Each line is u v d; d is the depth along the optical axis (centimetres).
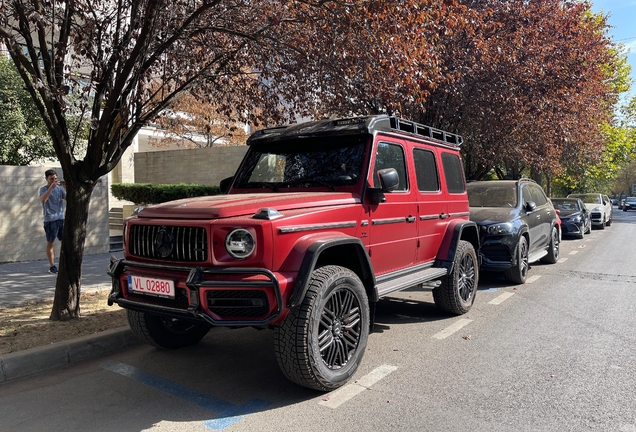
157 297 389
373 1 588
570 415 353
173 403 383
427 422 345
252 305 359
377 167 484
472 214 857
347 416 356
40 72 524
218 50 709
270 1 716
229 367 466
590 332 562
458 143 685
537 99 1224
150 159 1917
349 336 409
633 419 347
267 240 356
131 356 498
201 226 363
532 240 933
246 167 545
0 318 569
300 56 707
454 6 734
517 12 1214
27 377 441
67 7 548
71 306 561
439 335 555
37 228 1013
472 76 1130
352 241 412
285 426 342
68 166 540
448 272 591
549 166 1677
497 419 348
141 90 619
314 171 493
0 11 495
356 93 782
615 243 1577
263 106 788
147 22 508
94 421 352
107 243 1138
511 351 498
